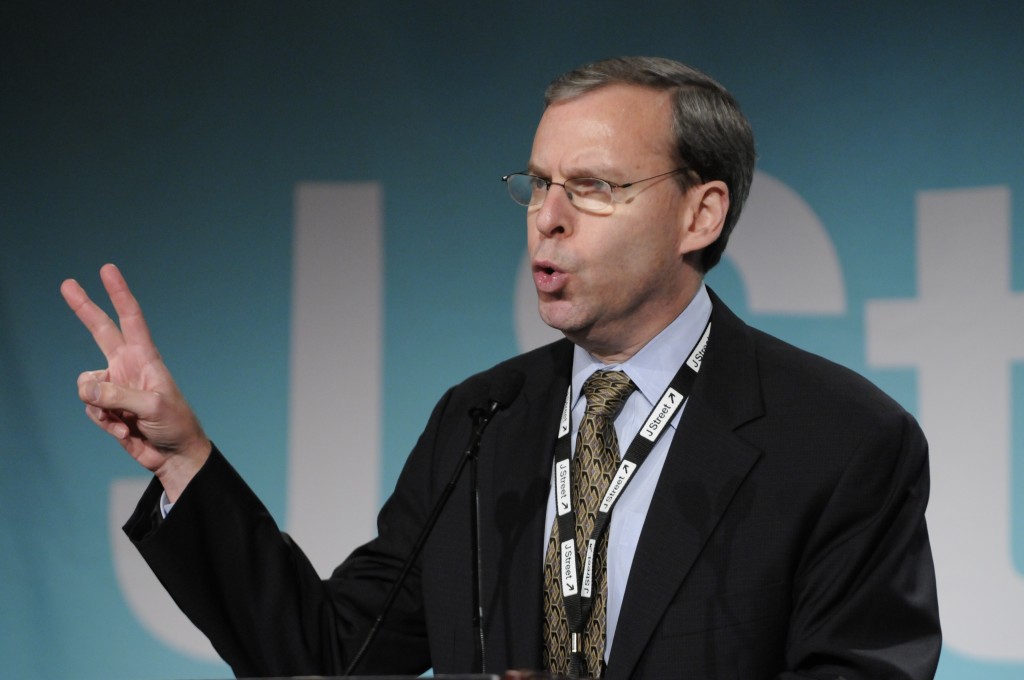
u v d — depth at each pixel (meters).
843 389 6.46
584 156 6.40
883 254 12.21
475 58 13.25
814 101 12.50
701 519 6.16
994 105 12.15
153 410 5.98
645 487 6.39
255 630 6.43
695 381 6.61
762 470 6.25
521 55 13.18
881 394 6.52
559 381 7.01
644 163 6.46
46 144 13.63
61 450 13.25
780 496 6.17
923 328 12.05
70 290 6.20
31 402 13.31
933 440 11.91
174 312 13.31
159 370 6.11
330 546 12.90
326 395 13.07
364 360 13.07
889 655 5.95
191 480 6.19
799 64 12.56
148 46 13.64
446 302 13.05
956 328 11.98
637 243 6.42
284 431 13.06
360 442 12.98
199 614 6.32
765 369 6.65
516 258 13.00
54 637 13.04
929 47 12.33
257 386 13.15
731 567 6.07
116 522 13.16
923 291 12.09
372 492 12.93
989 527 11.73
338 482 12.96
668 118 6.57
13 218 13.56
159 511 6.39
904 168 12.26
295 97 13.45
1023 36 12.17
